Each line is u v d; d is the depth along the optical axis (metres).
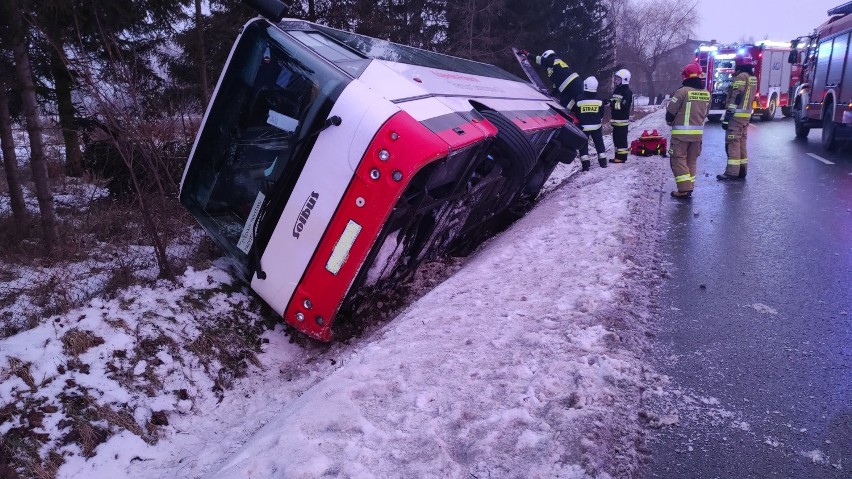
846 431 3.18
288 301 5.00
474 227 7.70
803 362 3.95
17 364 4.38
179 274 6.21
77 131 10.72
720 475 2.87
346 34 6.88
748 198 8.94
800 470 2.90
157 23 11.02
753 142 16.22
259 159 5.09
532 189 9.91
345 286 4.82
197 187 5.45
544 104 9.72
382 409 3.51
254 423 4.51
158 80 11.44
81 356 4.65
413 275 6.96
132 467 4.05
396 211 4.85
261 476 2.99
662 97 55.03
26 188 11.91
